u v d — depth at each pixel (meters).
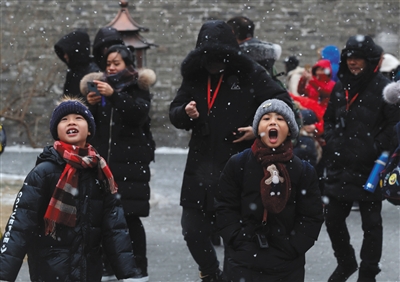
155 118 38.12
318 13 37.88
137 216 12.93
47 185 8.71
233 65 11.27
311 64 38.03
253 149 9.43
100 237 8.97
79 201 8.78
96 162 8.84
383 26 37.78
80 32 14.27
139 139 13.05
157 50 38.03
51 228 8.55
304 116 17.83
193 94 11.53
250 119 11.39
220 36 11.34
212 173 11.36
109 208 8.98
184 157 34.62
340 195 12.45
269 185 9.19
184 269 13.71
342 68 12.77
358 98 12.55
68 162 8.73
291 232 9.35
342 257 12.66
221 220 9.46
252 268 9.27
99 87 12.55
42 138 37.94
